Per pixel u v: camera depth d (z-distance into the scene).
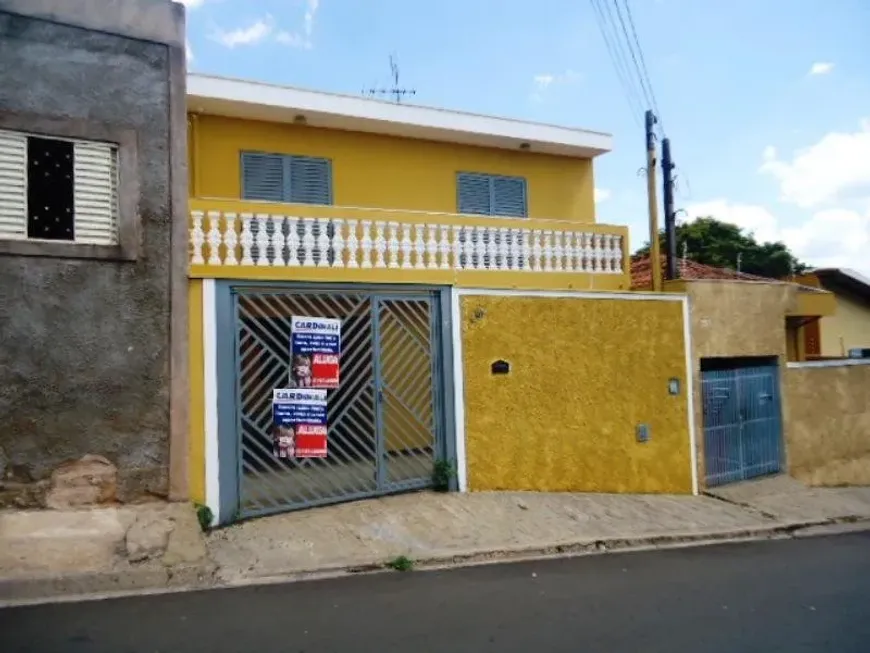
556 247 10.87
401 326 9.33
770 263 30.72
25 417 6.52
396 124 11.80
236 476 7.91
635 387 10.84
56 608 5.50
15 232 6.55
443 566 7.20
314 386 8.59
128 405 6.96
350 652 4.75
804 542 9.27
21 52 6.62
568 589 6.45
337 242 8.85
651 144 12.34
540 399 10.07
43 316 6.63
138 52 7.17
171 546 6.54
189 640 4.89
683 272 14.39
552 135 13.13
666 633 5.31
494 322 9.84
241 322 8.21
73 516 6.56
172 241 7.25
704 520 9.75
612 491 10.52
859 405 13.73
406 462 9.27
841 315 19.00
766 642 5.19
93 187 6.92
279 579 6.49
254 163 11.23
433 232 9.64
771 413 12.63
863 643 5.20
